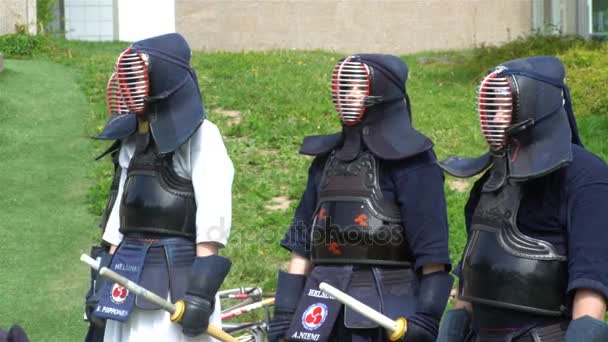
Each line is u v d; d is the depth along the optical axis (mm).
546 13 43938
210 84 29250
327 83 29750
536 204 6723
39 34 37656
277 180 19594
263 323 10234
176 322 8250
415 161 8031
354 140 8195
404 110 8258
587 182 6559
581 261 6453
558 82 6812
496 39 46750
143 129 8656
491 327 6883
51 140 22516
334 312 7977
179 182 8555
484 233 6930
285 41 46375
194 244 8578
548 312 6633
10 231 17078
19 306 14141
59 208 18359
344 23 46719
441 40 46969
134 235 8617
